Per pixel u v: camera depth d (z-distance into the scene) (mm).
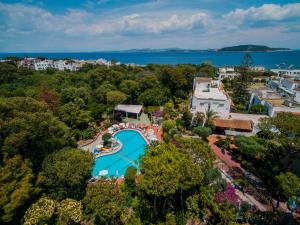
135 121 58062
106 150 41094
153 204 24109
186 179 20859
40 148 26078
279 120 25219
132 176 27984
